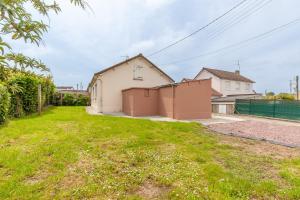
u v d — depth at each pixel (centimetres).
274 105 1755
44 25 148
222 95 3158
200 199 329
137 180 399
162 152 579
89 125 991
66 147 589
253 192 354
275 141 761
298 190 355
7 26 133
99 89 1883
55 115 1359
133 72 2008
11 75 152
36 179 397
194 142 713
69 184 377
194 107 1502
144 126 995
